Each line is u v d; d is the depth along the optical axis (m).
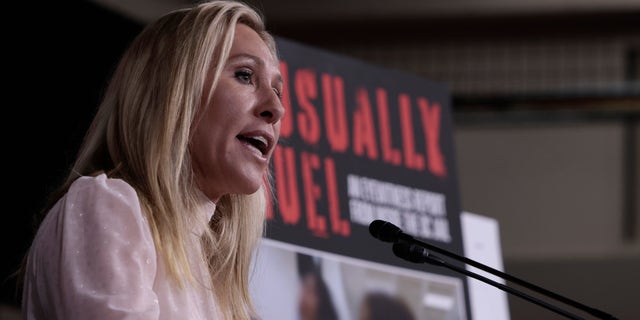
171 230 2.52
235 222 2.95
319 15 10.63
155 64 2.68
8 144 7.52
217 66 2.72
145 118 2.62
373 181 4.76
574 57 10.94
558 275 11.20
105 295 2.25
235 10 2.82
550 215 11.23
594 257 11.20
